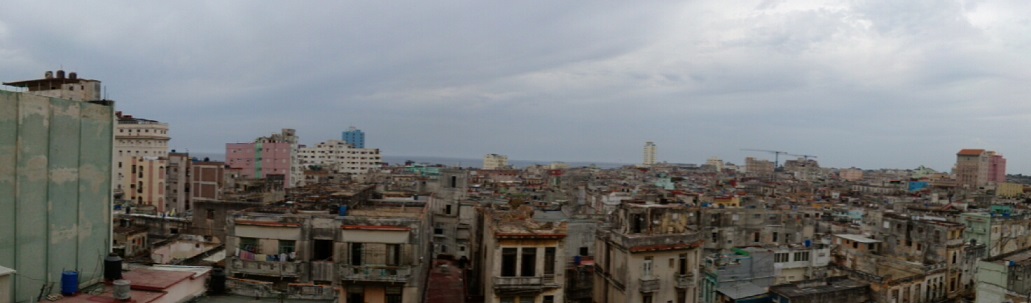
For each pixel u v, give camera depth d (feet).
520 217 176.14
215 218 262.06
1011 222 344.49
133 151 532.32
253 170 624.18
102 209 88.69
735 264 238.89
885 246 311.27
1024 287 204.85
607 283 193.06
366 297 145.79
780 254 258.98
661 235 181.47
